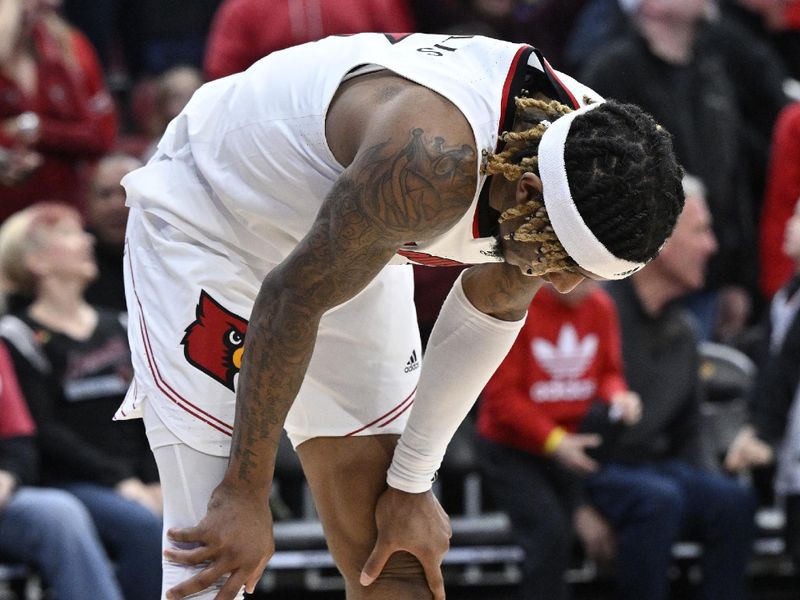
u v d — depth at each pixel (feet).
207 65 59.77
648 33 59.72
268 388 25.55
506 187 24.79
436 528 29.58
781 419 54.13
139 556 48.06
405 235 24.49
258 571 26.43
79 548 46.65
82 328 50.75
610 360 52.19
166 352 27.48
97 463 49.34
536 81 25.72
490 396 51.29
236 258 28.19
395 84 25.46
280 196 27.35
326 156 26.61
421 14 64.54
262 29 58.39
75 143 58.03
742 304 64.03
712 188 61.11
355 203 24.22
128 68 70.33
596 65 59.93
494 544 52.90
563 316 51.44
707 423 57.21
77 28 69.21
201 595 26.66
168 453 27.35
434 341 28.66
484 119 24.59
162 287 27.86
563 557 50.21
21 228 50.67
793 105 64.44
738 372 58.54
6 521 46.83
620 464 52.65
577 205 23.56
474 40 25.81
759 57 67.51
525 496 50.52
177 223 28.07
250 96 27.84
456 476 54.34
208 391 27.35
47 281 50.24
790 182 62.75
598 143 23.57
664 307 53.93
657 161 23.81
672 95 59.88
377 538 30.12
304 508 53.88
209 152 28.12
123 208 54.39
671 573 55.16
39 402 49.16
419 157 23.98
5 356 48.65
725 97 61.82
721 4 69.46
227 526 26.11
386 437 30.07
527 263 25.05
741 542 53.26
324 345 29.55
